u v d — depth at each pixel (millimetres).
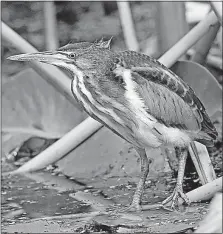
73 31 16484
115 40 16312
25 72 12328
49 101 12297
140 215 8844
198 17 14508
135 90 8766
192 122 9141
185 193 9375
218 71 13992
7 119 12211
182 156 9211
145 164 9305
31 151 12133
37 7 16719
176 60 10586
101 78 8852
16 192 10500
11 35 10867
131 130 8992
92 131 10570
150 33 16203
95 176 11031
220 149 11445
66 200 10109
